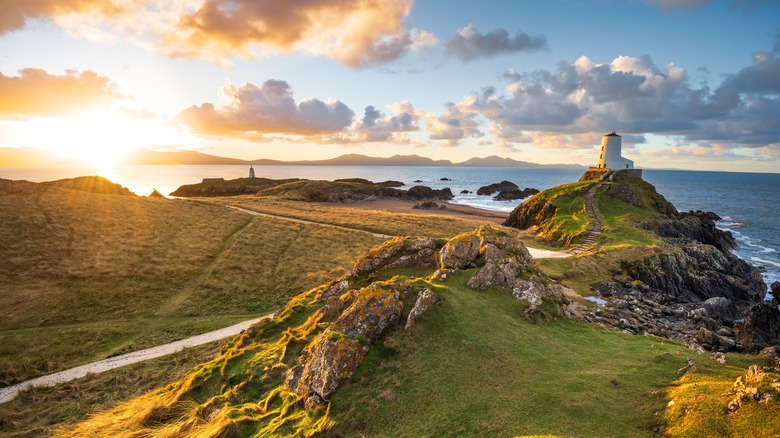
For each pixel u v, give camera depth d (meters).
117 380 27.02
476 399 16.00
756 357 17.98
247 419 17.48
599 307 37.97
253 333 27.30
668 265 53.81
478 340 20.47
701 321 37.84
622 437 12.79
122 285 42.88
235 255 55.28
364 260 33.00
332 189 148.75
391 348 19.89
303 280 48.66
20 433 20.94
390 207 133.75
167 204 77.38
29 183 66.50
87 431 20.06
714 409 12.68
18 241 47.59
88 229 55.50
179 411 20.30
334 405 17.02
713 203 176.88
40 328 34.41
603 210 81.94
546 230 77.81
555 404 15.07
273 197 127.50
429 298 22.92
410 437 14.48
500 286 29.08
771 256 78.56
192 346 32.44
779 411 11.48
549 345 21.41
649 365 18.50
